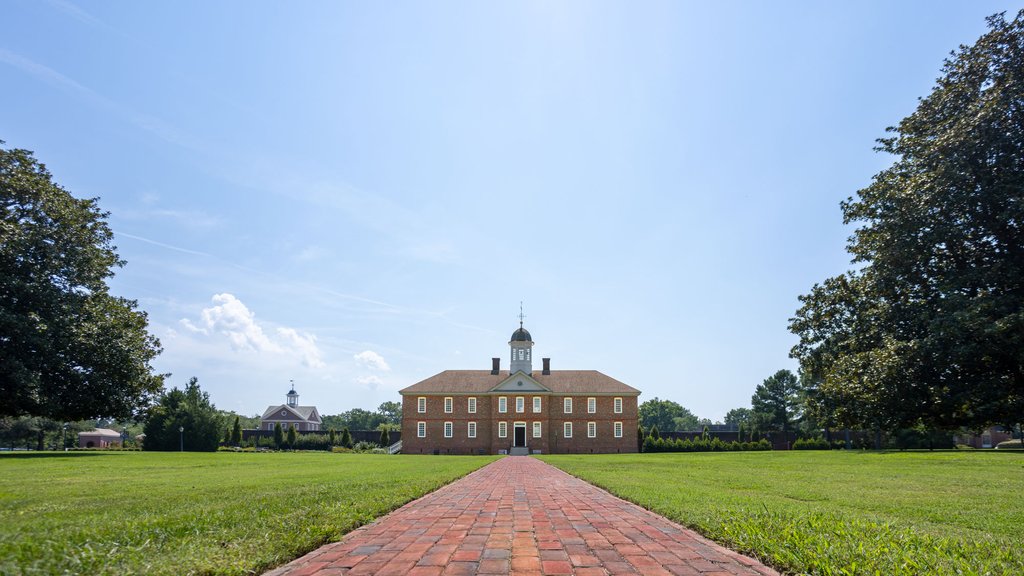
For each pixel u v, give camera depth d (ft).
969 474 68.54
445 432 242.99
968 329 42.47
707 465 96.27
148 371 130.72
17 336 104.37
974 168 46.55
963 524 28.27
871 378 49.88
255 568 16.99
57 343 111.75
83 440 387.14
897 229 50.55
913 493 44.01
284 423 419.33
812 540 19.83
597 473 68.49
